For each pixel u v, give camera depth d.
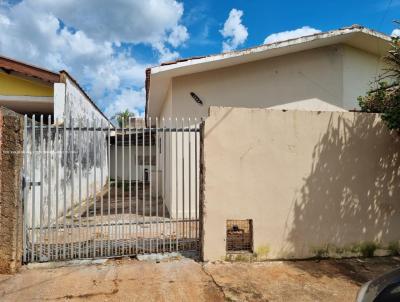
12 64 8.69
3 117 4.39
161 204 10.08
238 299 3.81
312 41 7.95
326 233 5.23
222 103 8.21
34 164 4.68
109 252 4.93
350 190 5.31
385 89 5.87
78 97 10.11
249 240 5.13
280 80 8.55
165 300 3.74
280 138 5.14
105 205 10.03
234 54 7.48
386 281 2.74
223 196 4.97
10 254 4.37
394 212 5.46
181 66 7.25
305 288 4.13
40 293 3.84
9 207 4.38
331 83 8.84
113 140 14.95
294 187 5.16
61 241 5.38
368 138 5.39
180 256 5.06
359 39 8.60
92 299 3.72
